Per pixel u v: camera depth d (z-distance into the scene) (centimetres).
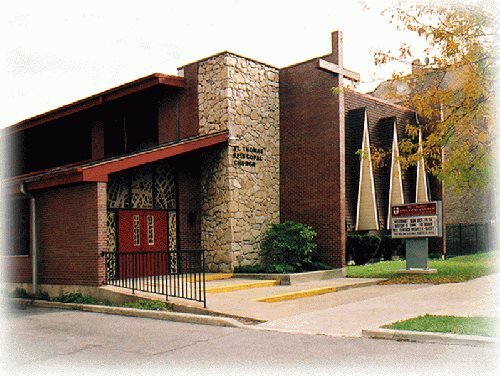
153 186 1748
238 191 1828
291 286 1555
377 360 700
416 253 1709
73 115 2141
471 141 1819
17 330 1020
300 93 1952
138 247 1684
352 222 2108
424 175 2472
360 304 1162
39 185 1526
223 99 1816
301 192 1930
